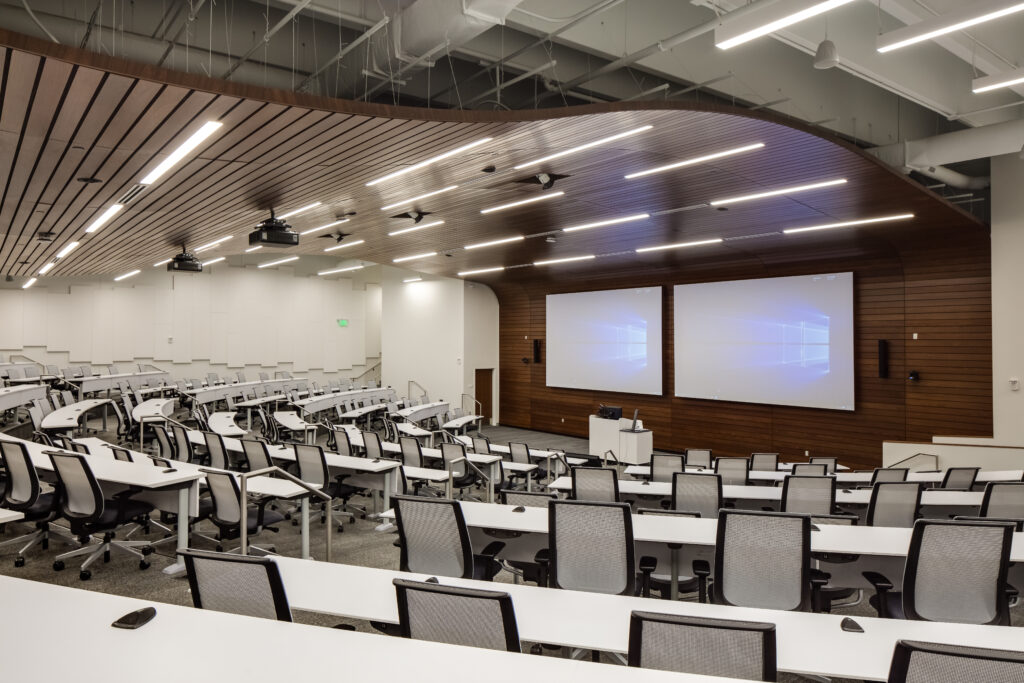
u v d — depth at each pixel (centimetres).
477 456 763
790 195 804
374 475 702
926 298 1060
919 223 956
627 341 1498
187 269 1079
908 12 601
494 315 1877
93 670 196
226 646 215
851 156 655
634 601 282
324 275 2377
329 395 1571
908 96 780
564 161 659
